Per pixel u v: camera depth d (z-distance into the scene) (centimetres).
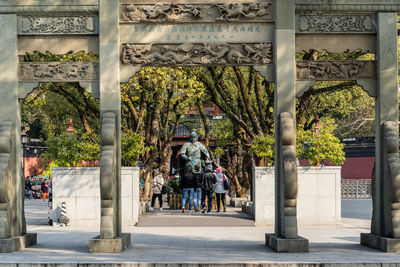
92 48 1230
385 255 1081
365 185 4028
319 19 1231
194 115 4256
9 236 1173
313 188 1750
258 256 1057
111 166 1138
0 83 1215
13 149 1205
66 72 1223
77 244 1261
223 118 3250
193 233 1497
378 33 1227
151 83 2477
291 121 1173
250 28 1227
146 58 1217
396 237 1141
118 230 1181
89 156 1905
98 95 1218
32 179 4575
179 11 1217
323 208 1750
